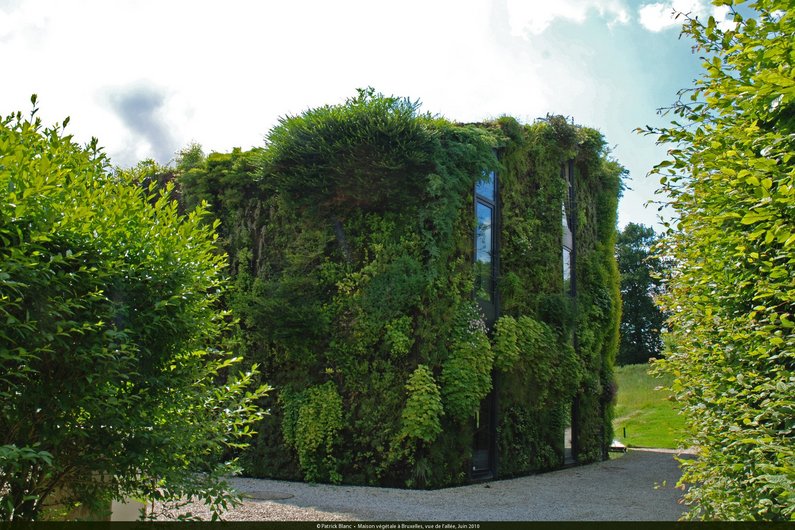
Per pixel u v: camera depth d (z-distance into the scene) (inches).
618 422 1057.5
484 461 493.4
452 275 463.2
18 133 142.5
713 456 160.1
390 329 432.8
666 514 347.6
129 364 142.9
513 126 547.8
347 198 453.1
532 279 568.1
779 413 119.2
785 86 108.3
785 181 111.0
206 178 527.8
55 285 127.7
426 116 458.9
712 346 159.2
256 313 450.9
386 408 430.3
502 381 512.7
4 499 123.7
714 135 154.1
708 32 157.4
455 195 455.2
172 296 155.4
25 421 134.3
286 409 452.8
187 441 157.6
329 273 458.3
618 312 737.0
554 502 387.2
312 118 450.3
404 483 421.4
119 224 153.9
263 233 498.6
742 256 144.3
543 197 593.6
